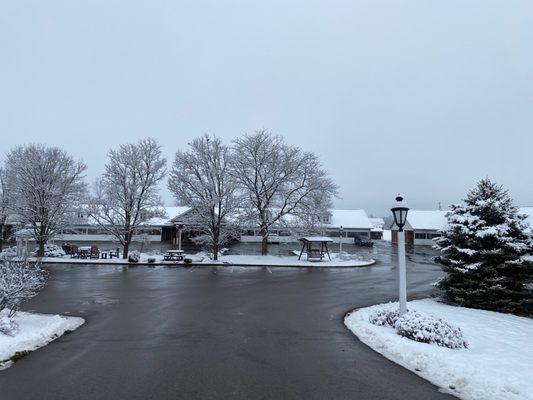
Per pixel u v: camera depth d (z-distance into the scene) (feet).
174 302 50.31
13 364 24.85
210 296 55.36
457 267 49.21
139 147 119.85
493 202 49.93
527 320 40.78
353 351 28.35
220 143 121.08
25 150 114.73
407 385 21.57
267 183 127.03
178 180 120.88
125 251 115.44
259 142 125.29
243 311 44.47
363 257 125.80
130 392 20.22
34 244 153.38
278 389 20.80
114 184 117.19
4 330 30.58
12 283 34.04
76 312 43.80
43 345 29.63
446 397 19.94
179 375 22.89
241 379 22.29
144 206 118.62
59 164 117.08
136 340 31.35
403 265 36.09
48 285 66.13
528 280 48.34
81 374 23.00
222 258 117.50
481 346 29.19
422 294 60.13
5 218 120.78
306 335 33.30
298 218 128.16
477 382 21.21
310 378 22.57
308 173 126.72
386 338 30.83
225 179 121.49
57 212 113.80
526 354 27.12
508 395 19.47
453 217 51.88
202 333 33.81
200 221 120.78
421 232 209.77
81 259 111.34
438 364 24.35
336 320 39.99
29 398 19.39
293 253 136.98
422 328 30.55
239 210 122.01
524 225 49.80
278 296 55.83
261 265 105.60
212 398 19.49
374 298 55.11
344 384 21.65
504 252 47.73
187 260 106.32
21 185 112.98
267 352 27.99
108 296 55.11
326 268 101.40
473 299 47.67
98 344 30.04
